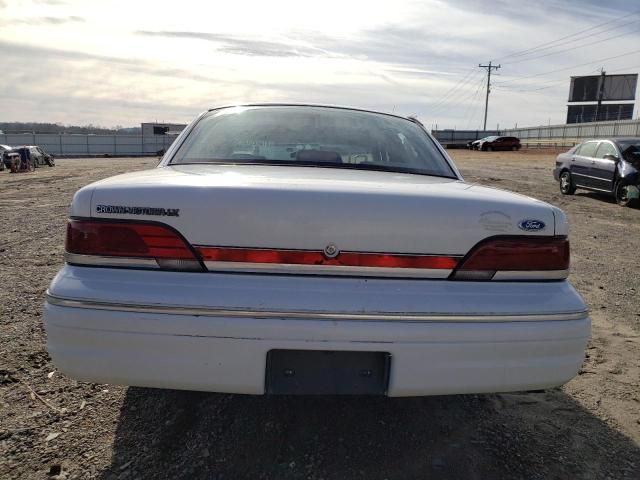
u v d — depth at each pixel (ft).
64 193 42.96
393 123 10.68
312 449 7.54
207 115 10.30
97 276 6.22
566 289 6.71
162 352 6.06
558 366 6.51
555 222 6.71
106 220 6.27
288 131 9.64
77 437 7.68
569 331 6.48
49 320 6.18
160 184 6.39
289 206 6.15
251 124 9.84
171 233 6.18
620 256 21.49
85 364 6.15
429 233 6.30
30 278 15.67
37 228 25.05
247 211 6.14
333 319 6.02
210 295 6.02
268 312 5.98
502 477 7.06
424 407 8.81
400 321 6.09
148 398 8.84
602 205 38.09
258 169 8.02
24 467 6.95
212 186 6.31
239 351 6.03
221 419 8.23
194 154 8.91
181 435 7.80
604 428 8.33
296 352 6.27
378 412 8.59
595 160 40.57
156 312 6.00
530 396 9.34
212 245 6.15
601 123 176.35
